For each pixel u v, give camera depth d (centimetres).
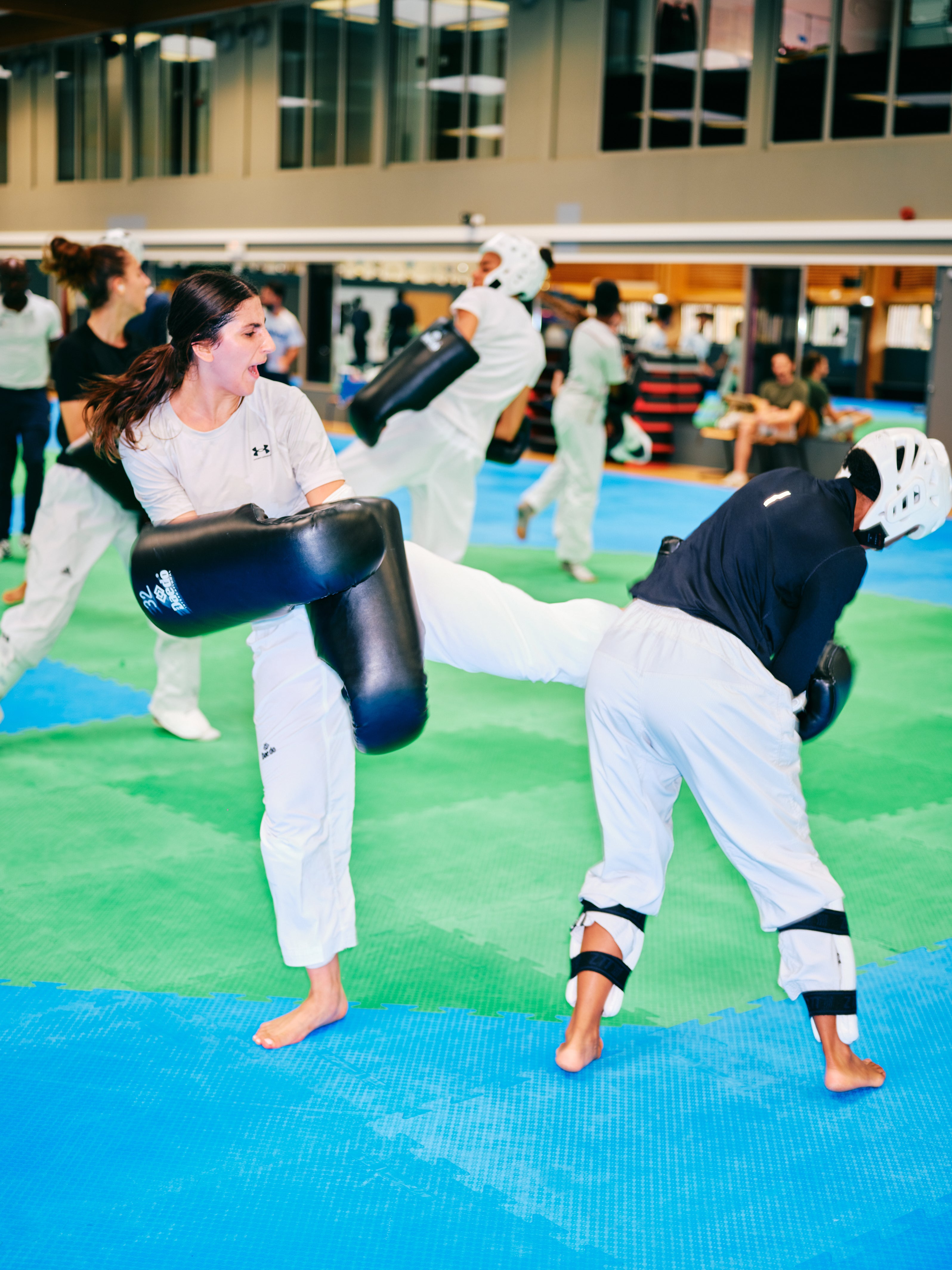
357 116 1741
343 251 1772
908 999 294
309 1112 245
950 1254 210
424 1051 268
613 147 1488
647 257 1463
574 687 557
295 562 223
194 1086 253
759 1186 227
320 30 1762
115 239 611
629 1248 209
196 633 249
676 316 2272
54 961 301
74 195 2194
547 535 952
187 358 243
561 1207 219
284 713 257
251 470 254
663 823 261
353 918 276
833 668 261
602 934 258
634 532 977
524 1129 241
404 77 1683
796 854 248
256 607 233
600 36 1469
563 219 1530
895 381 2395
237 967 301
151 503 254
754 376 1413
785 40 1332
